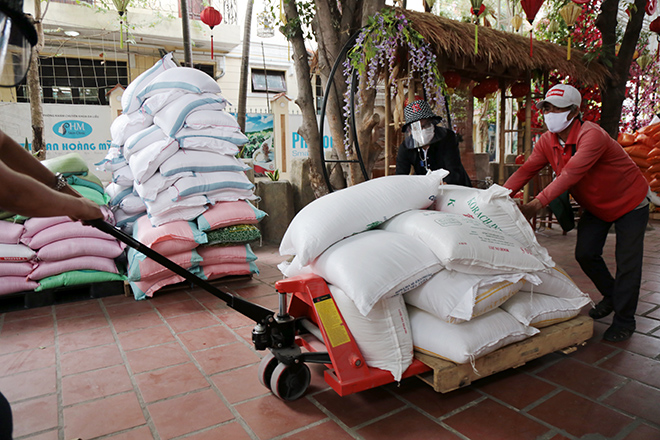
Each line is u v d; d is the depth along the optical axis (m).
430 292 2.02
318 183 4.60
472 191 2.43
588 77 5.53
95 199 3.75
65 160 3.76
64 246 3.54
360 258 1.91
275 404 2.05
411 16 3.87
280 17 4.42
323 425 1.88
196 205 3.82
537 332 2.23
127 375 2.35
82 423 1.91
